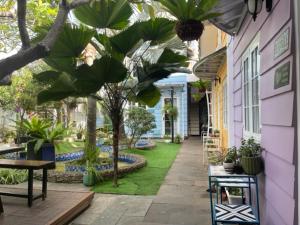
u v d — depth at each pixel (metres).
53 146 7.32
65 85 4.49
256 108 3.40
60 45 4.16
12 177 5.61
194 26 2.65
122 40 4.60
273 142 2.58
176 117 14.02
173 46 5.45
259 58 3.18
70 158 8.47
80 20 4.38
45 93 4.54
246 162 2.96
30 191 3.91
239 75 4.50
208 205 4.25
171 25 4.52
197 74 9.36
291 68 2.10
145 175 6.26
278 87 2.40
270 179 2.70
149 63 5.19
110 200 4.59
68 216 3.71
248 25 3.76
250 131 3.70
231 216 2.57
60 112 13.26
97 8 4.07
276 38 2.46
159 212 4.00
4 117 12.29
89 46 6.05
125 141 10.35
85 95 4.77
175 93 14.92
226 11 3.84
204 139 9.52
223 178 3.16
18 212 3.69
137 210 4.10
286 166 2.23
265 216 2.92
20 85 10.32
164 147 11.43
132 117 10.37
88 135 6.97
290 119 2.12
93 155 6.77
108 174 5.84
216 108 10.02
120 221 3.72
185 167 7.21
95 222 3.72
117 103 5.37
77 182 5.65
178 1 2.55
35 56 1.60
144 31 4.62
